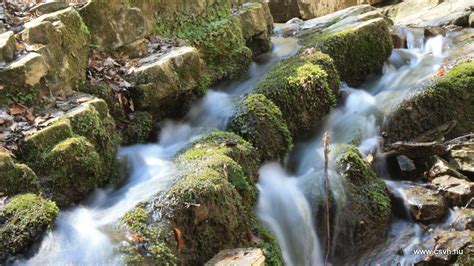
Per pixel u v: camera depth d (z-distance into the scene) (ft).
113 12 7.00
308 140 7.32
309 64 7.75
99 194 5.24
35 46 5.73
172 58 6.82
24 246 4.08
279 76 7.58
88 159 5.07
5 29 6.00
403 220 6.32
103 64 6.72
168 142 6.49
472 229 5.80
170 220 4.46
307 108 7.34
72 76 6.10
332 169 6.35
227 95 7.50
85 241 4.15
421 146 6.86
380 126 7.66
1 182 4.44
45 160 4.83
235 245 4.89
